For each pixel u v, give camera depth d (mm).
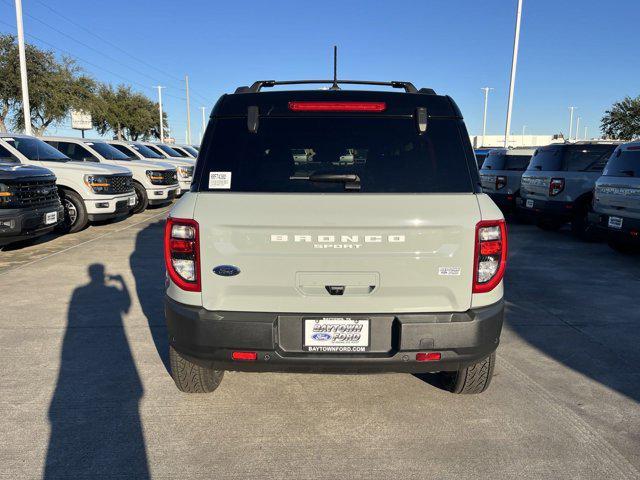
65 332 4656
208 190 2732
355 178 2709
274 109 2875
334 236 2619
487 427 3102
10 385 3609
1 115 30031
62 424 3105
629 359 4156
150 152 17219
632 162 7461
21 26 19594
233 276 2666
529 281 6754
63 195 10148
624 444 2930
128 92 50688
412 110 2883
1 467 2684
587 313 5355
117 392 3521
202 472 2658
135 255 8141
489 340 2748
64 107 31281
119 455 2801
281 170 2756
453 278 2680
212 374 3381
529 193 11008
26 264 7449
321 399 3455
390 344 2707
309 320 2684
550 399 3461
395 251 2641
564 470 2688
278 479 2605
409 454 2826
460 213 2648
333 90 2914
